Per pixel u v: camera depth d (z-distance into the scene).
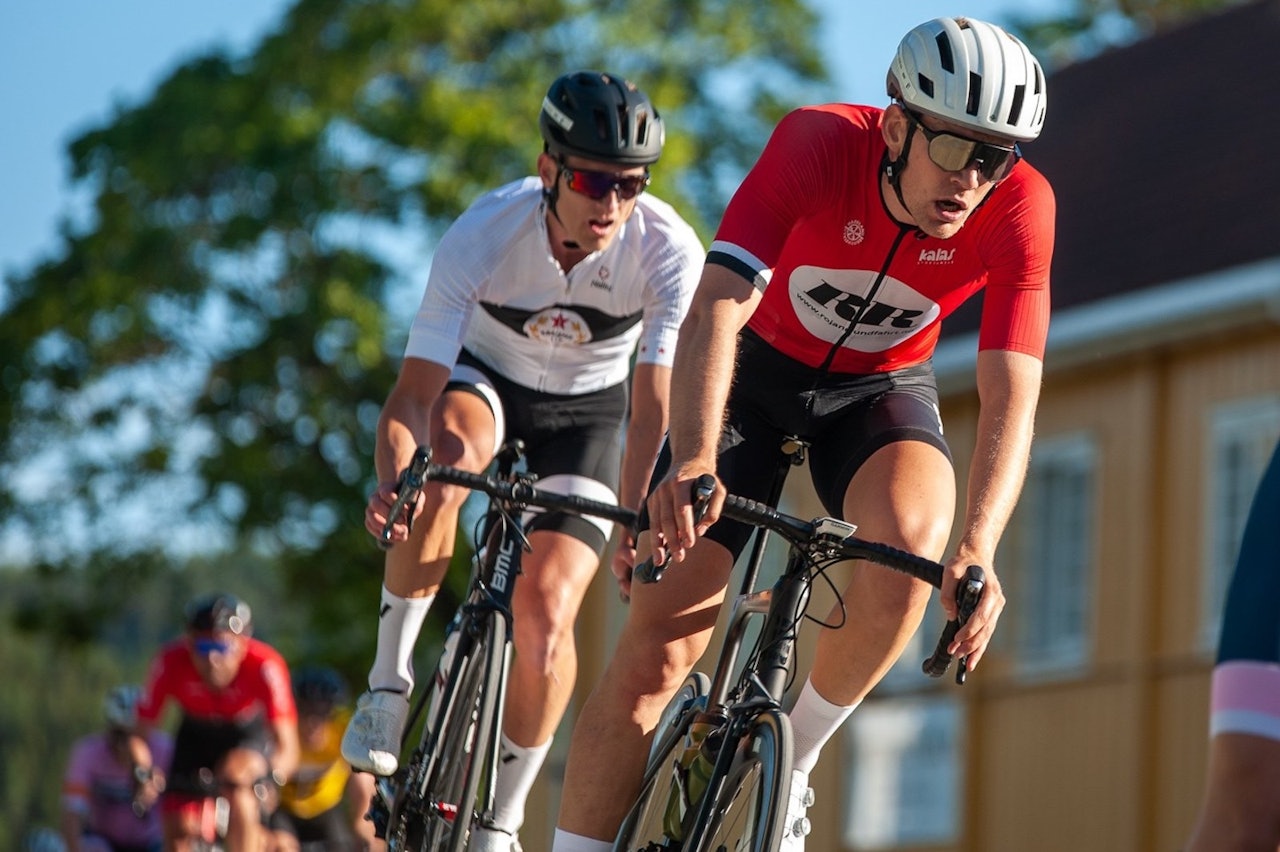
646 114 14.02
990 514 10.63
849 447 12.46
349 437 58.69
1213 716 7.30
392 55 59.88
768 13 64.06
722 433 12.64
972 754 36.66
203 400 59.94
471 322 15.27
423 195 56.72
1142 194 38.75
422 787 14.18
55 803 152.00
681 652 12.28
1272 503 7.38
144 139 59.56
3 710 154.50
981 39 11.07
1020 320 11.55
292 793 27.33
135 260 58.34
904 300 12.26
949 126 10.99
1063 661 35.62
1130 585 34.12
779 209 11.46
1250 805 7.10
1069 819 34.47
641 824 12.29
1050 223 11.74
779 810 10.08
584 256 14.59
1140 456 34.25
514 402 15.39
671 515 10.03
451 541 14.70
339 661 60.34
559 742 47.16
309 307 56.22
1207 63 42.16
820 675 12.05
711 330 10.90
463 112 56.66
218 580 73.56
